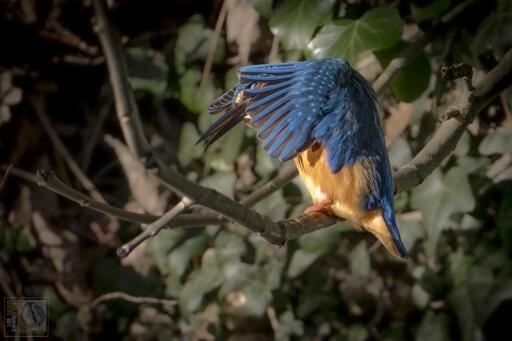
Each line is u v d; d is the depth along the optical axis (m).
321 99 5.73
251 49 10.20
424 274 10.04
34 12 10.98
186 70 10.54
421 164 6.73
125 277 11.11
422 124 9.61
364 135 5.89
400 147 9.58
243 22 10.16
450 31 9.02
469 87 6.93
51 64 11.25
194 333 10.80
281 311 10.53
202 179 10.55
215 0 10.62
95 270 11.23
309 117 5.60
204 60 10.52
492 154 9.50
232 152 10.27
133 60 10.72
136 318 11.07
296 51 9.69
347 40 8.51
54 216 11.37
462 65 5.95
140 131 4.69
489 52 8.55
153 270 11.02
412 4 8.72
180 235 10.53
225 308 10.64
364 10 9.20
